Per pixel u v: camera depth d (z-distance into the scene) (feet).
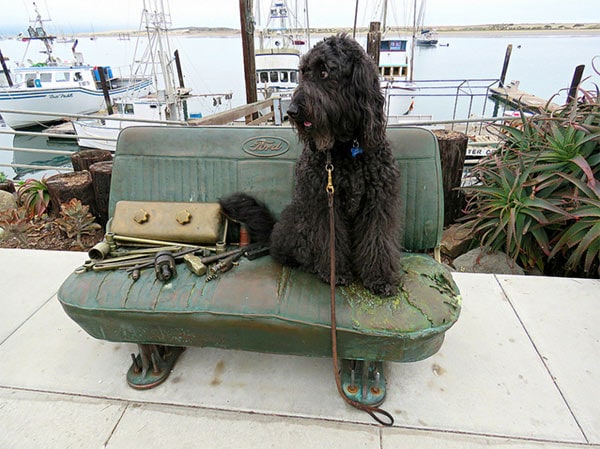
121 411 5.69
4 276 9.05
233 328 5.18
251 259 6.02
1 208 13.29
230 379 6.18
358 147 4.98
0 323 7.53
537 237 8.95
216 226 6.44
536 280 8.39
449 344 6.73
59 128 57.11
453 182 11.76
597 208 8.04
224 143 7.19
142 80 68.03
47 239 11.90
